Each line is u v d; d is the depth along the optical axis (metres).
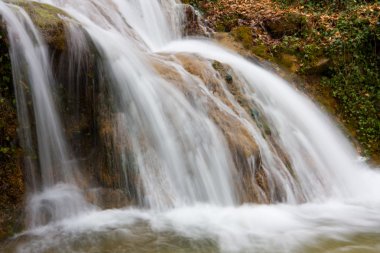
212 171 6.20
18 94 5.44
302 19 11.68
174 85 6.88
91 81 6.13
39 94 5.64
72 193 5.55
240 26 11.70
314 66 10.49
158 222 5.34
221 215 5.69
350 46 11.04
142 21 10.22
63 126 5.86
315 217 5.99
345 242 5.05
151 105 6.43
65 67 5.91
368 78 10.87
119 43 7.11
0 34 5.31
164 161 6.04
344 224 5.71
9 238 4.86
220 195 6.08
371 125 9.96
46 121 5.68
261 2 14.30
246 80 8.40
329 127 9.38
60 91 5.88
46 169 5.60
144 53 7.53
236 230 5.25
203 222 5.43
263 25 11.95
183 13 11.48
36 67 5.64
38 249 4.59
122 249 4.60
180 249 4.64
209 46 10.62
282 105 8.58
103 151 5.92
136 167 5.80
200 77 7.41
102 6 9.13
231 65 8.70
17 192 5.14
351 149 9.22
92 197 5.61
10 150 5.23
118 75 6.40
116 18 9.30
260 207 6.10
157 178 5.87
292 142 7.74
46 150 5.64
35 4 6.21
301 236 5.20
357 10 12.67
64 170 5.73
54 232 5.00
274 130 7.64
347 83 10.56
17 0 6.04
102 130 5.98
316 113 9.33
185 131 6.36
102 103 6.14
